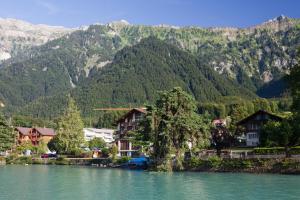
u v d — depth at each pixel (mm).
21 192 45125
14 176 70250
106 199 39906
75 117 149875
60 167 108812
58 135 148250
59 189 48375
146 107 90125
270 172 73188
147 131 88000
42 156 144750
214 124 102062
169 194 43688
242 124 120188
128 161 104312
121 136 140500
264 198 40000
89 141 177625
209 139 92812
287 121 89812
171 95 85188
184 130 84500
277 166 73062
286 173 71125
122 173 80125
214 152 91500
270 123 101750
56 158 133750
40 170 91625
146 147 117750
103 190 47438
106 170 92375
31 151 166125
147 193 44594
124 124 141500
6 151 153875
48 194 43438
